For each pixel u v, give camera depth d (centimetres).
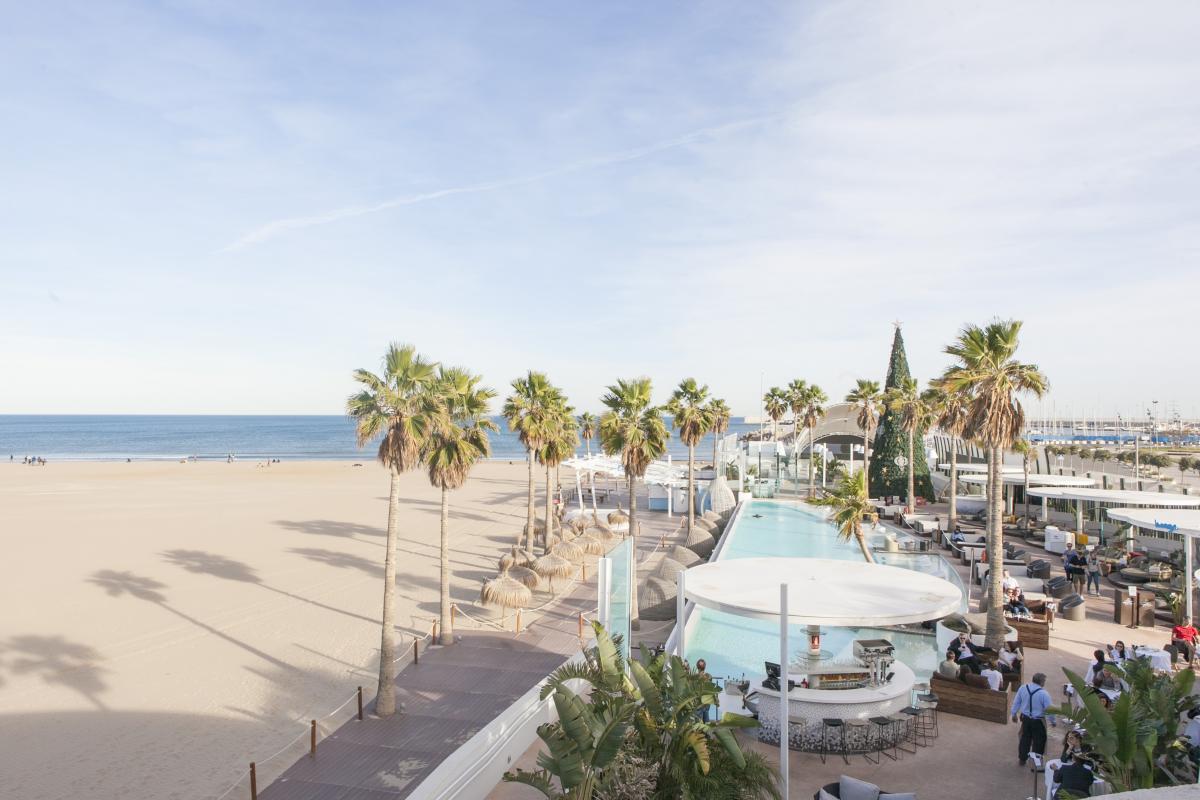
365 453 15762
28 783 1473
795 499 5728
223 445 18412
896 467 5647
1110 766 949
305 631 2502
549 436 3688
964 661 1578
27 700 1902
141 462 12244
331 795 1384
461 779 1054
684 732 849
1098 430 13600
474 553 4019
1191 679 1080
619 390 3944
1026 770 1238
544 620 2661
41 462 11238
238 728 1725
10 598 2947
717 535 4134
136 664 2172
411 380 1953
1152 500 2919
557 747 838
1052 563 3130
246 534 4591
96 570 3475
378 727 1711
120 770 1523
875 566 1758
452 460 2344
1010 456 5703
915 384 5469
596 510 5150
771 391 6856
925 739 1368
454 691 1936
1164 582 2627
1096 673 1455
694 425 4312
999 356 1992
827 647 2033
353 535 4609
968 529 3984
